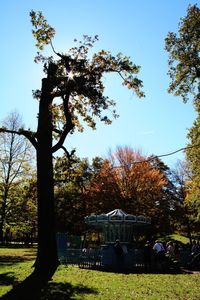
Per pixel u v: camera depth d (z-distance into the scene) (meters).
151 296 13.80
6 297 12.28
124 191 46.75
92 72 16.08
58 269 22.48
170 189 57.72
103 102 16.48
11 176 43.44
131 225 30.19
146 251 25.14
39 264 13.17
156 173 47.66
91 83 15.76
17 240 85.56
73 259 27.86
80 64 15.80
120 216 29.31
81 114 18.98
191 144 36.03
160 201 49.41
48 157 14.30
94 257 26.34
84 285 16.05
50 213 13.70
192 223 55.66
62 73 15.68
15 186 42.88
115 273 22.16
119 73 17.12
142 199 46.72
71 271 21.84
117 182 47.28
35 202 43.09
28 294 12.31
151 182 47.31
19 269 20.86
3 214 42.59
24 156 44.19
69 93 15.37
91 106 16.88
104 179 47.56
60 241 29.48
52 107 16.39
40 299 12.83
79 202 54.62
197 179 39.44
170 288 15.87
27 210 43.94
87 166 54.53
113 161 48.38
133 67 17.03
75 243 33.44
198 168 38.19
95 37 16.56
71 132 17.69
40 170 14.09
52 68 15.43
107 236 30.30
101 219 29.84
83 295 13.72
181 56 28.72
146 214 46.38
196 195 40.19
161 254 25.59
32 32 17.75
